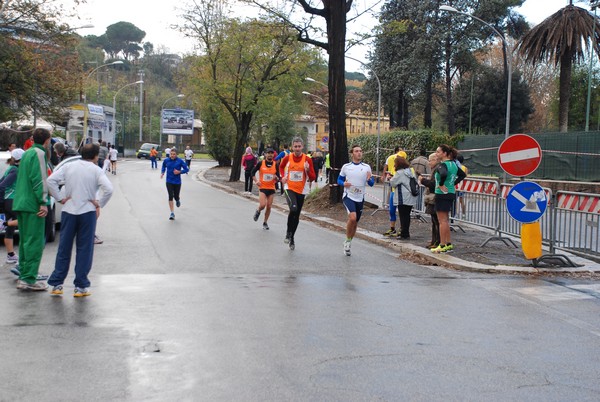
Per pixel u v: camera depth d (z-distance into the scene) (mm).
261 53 33438
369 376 5090
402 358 5586
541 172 30797
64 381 4816
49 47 32656
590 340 6410
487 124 55844
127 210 18297
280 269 9906
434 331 6531
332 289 8477
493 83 55281
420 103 63125
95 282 8438
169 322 6531
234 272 9508
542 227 11664
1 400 4422
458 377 5133
